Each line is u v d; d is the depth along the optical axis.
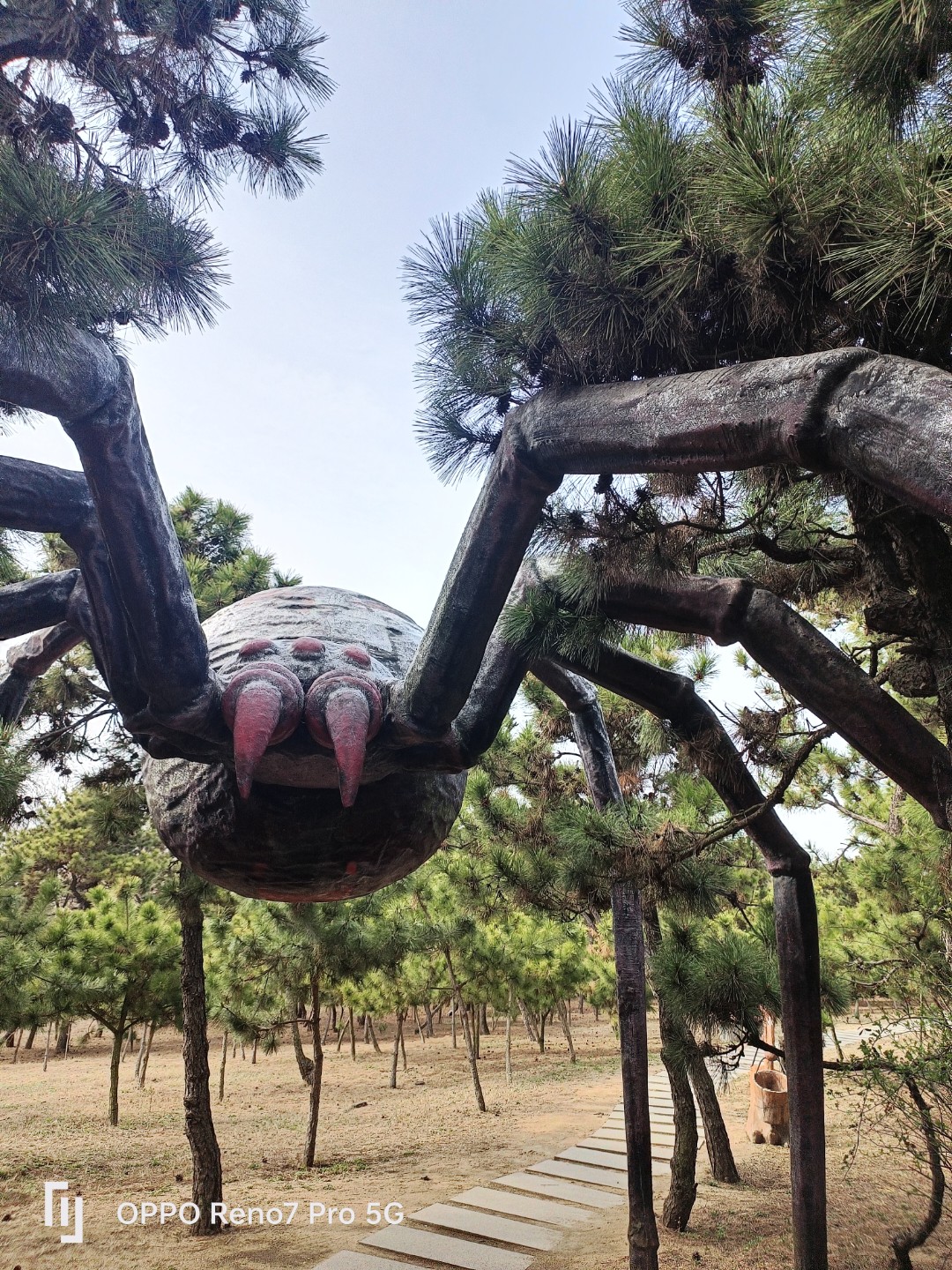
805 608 5.74
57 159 2.30
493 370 2.74
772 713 4.54
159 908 12.61
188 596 2.66
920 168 1.93
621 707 7.35
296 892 3.74
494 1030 26.64
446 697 2.87
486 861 8.79
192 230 2.40
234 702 2.94
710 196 2.21
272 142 3.16
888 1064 4.71
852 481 2.85
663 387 2.17
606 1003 18.02
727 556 4.54
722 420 1.97
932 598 2.74
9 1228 6.95
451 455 2.98
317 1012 9.70
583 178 2.29
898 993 6.17
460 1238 6.41
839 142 2.13
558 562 3.50
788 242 2.16
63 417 2.17
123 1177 8.80
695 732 4.15
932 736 2.81
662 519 3.41
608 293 2.37
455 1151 9.72
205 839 3.54
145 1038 15.97
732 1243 6.12
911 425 1.63
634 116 2.35
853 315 2.41
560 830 4.28
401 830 3.58
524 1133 10.55
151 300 2.34
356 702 2.99
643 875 4.08
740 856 6.66
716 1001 4.22
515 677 3.38
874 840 11.46
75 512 2.71
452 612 2.69
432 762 3.28
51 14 2.65
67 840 21.33
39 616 3.31
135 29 2.93
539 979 15.80
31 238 1.78
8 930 10.56
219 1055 21.02
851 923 9.92
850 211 2.13
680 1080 6.75
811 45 2.02
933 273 1.93
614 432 2.24
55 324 1.95
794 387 1.86
